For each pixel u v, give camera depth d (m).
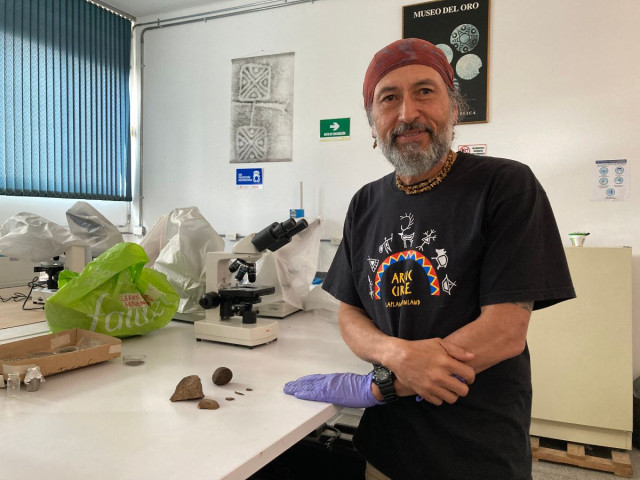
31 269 2.63
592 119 2.76
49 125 3.55
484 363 0.88
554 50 2.82
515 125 2.93
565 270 0.90
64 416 0.90
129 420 0.89
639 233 2.68
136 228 4.27
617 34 2.69
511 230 0.90
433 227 1.00
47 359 1.09
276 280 1.92
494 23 2.95
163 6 3.94
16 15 3.30
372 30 3.30
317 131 3.50
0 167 3.25
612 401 2.36
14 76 3.30
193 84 3.96
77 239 2.01
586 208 2.79
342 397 1.00
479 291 0.95
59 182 3.64
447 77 1.03
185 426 0.86
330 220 3.49
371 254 1.11
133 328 1.47
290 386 1.05
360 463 1.36
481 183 0.98
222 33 3.82
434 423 0.98
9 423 0.87
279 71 3.61
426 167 1.01
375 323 1.12
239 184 3.80
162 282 1.60
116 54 4.05
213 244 1.84
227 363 1.26
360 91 3.36
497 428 0.95
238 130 3.79
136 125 4.26
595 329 2.40
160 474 0.69
